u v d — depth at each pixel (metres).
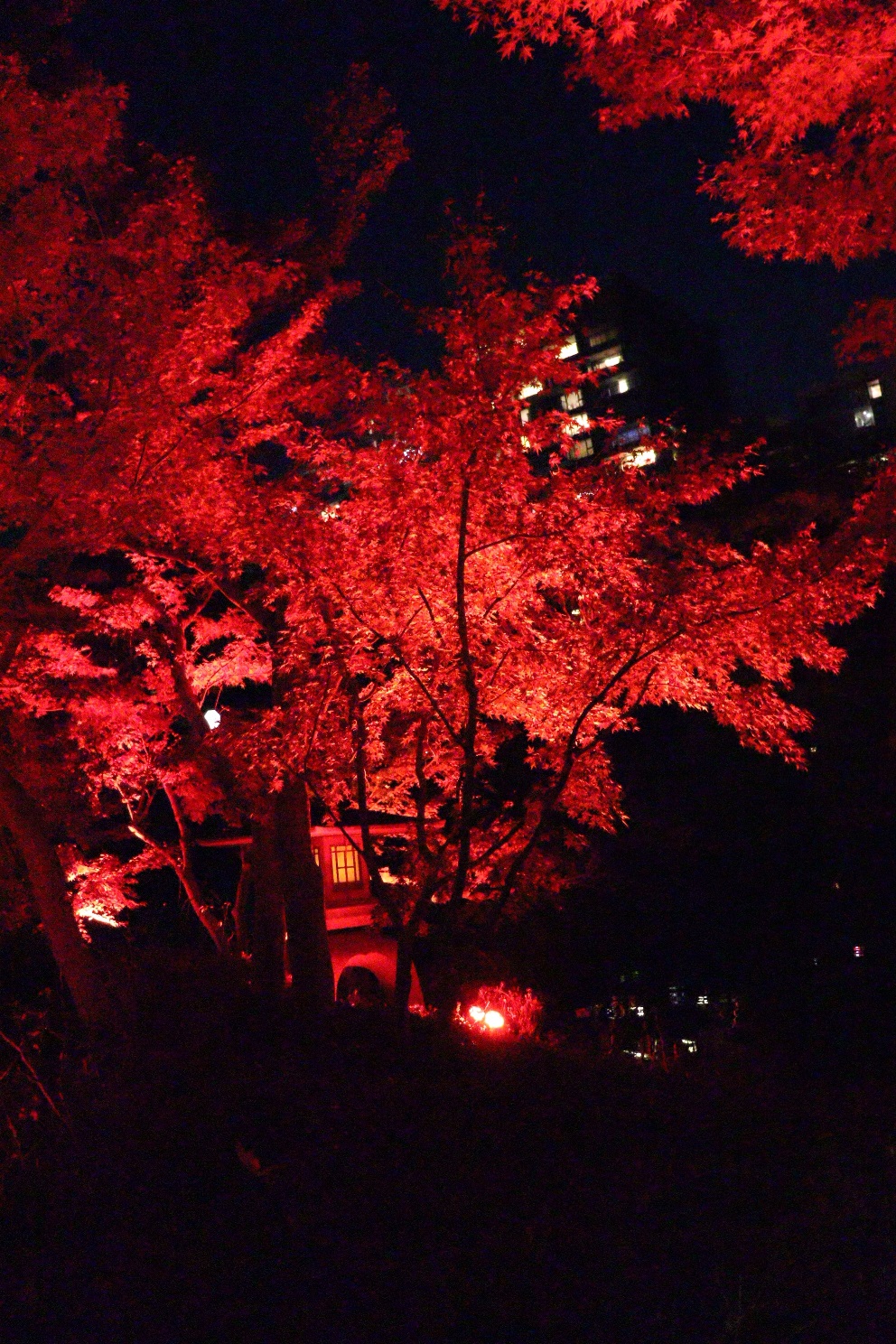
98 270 10.23
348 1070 10.60
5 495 10.01
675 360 42.44
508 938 23.44
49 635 14.74
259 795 13.62
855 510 10.42
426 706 11.91
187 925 23.41
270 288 11.42
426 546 10.65
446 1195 7.91
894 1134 10.29
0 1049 10.81
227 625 17.48
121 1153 8.47
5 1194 7.84
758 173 8.31
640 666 11.41
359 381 10.51
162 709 18.14
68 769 17.20
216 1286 6.69
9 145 9.32
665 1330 6.40
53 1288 6.69
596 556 10.56
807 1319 6.58
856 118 7.95
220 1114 9.12
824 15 7.04
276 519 10.75
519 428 9.97
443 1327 6.34
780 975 21.62
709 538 10.80
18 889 16.69
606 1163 8.88
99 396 10.71
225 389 11.52
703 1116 10.33
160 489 10.95
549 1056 12.48
